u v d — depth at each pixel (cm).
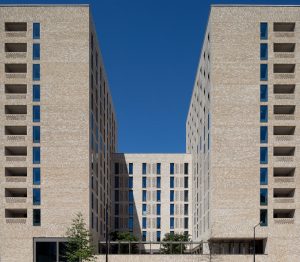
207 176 6744
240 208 6031
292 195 6153
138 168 10688
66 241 5972
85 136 6209
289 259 5919
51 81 6269
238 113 6209
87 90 6275
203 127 7400
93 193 6625
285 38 6300
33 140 6175
